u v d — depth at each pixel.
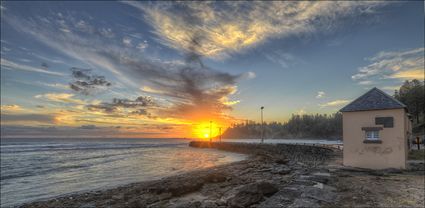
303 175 15.48
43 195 16.83
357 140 19.92
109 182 21.34
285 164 28.20
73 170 28.66
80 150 64.38
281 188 11.77
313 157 34.41
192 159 43.31
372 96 20.09
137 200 12.42
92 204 12.55
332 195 10.42
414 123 66.38
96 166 32.25
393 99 18.95
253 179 17.05
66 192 17.56
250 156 50.12
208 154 58.28
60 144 95.88
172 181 16.25
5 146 78.94
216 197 12.57
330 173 16.58
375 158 18.98
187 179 16.14
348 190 11.59
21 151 58.66
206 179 15.98
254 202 9.84
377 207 9.14
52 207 12.73
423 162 19.22
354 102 20.67
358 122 20.02
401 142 18.11
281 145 58.19
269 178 17.31
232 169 24.75
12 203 14.91
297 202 9.40
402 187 12.27
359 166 19.56
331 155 33.09
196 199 12.34
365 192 11.20
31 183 21.09
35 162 36.94
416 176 15.28
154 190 13.66
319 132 184.12
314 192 10.68
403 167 17.80
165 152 61.62
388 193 11.07
